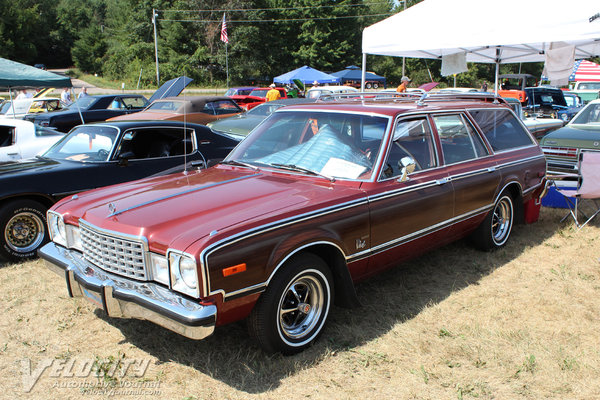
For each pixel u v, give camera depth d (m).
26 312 3.99
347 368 3.18
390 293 4.33
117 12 73.00
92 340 3.57
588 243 5.61
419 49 8.82
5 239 4.95
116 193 3.72
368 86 35.34
